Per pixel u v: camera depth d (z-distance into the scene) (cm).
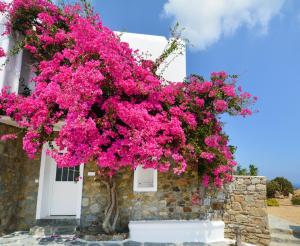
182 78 1065
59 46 838
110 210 875
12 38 888
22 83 923
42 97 704
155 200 949
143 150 668
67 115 664
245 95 877
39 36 840
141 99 780
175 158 735
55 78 711
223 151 893
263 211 909
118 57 732
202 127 853
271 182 2438
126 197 940
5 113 786
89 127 628
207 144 836
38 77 766
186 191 966
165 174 968
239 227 856
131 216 931
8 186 867
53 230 869
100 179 916
